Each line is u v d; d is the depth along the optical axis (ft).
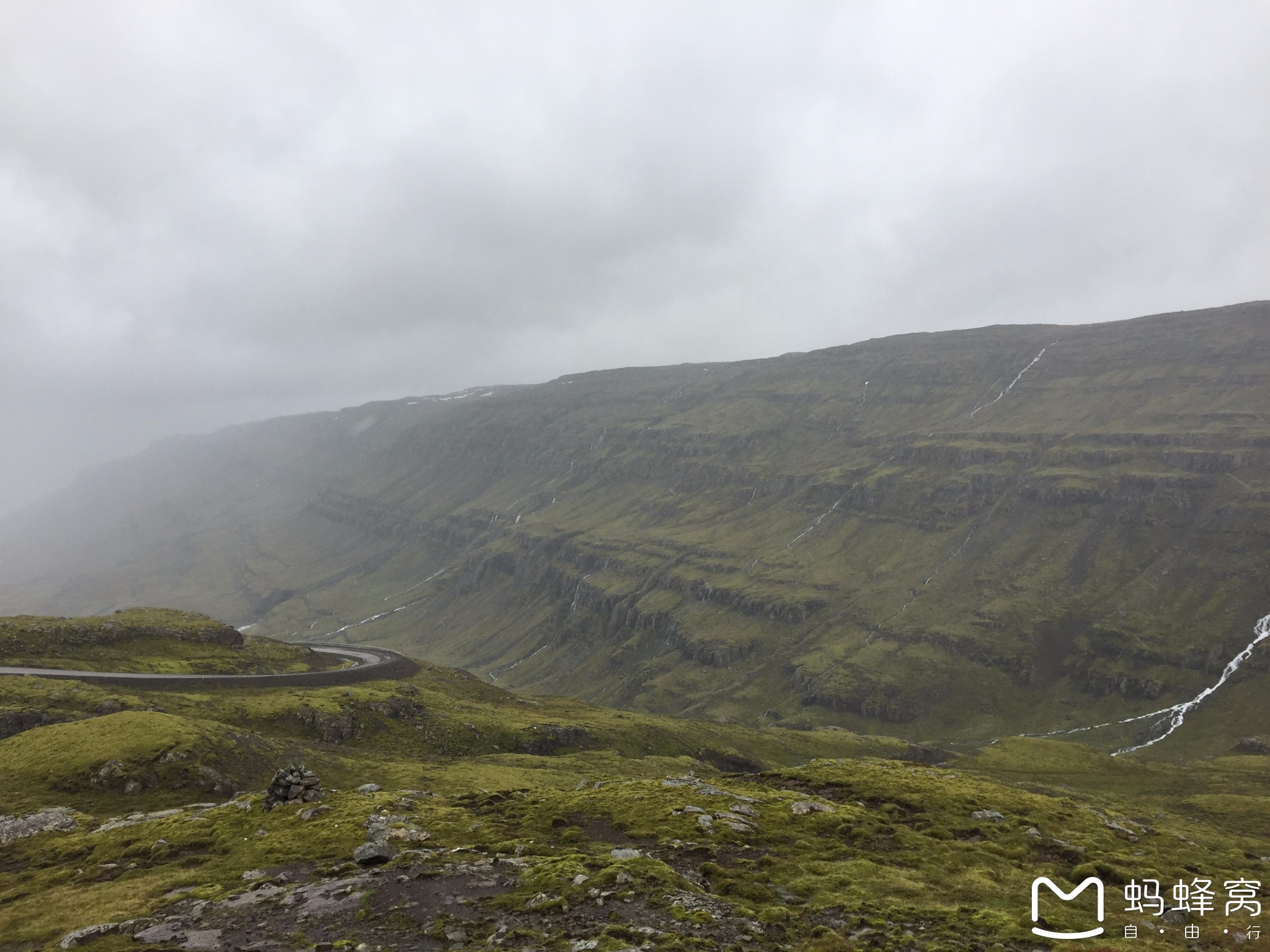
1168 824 363.15
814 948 117.08
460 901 134.31
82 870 179.42
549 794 226.38
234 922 131.44
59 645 545.44
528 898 133.90
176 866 175.32
